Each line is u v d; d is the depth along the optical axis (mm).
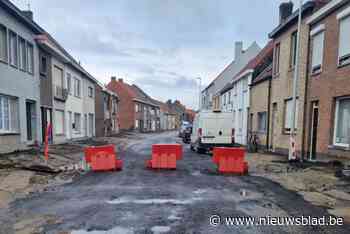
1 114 11766
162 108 81125
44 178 8180
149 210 5176
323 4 11445
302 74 12336
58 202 5707
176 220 4656
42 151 13297
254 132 18812
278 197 6172
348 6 9297
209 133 16406
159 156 10297
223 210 5219
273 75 15883
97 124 32531
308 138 11922
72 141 22203
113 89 52062
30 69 14625
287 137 13805
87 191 6652
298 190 6816
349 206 5445
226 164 9453
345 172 7930
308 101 11953
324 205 5535
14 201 5789
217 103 37250
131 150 18859
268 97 16453
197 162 12398
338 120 10039
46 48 16219
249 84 20172
